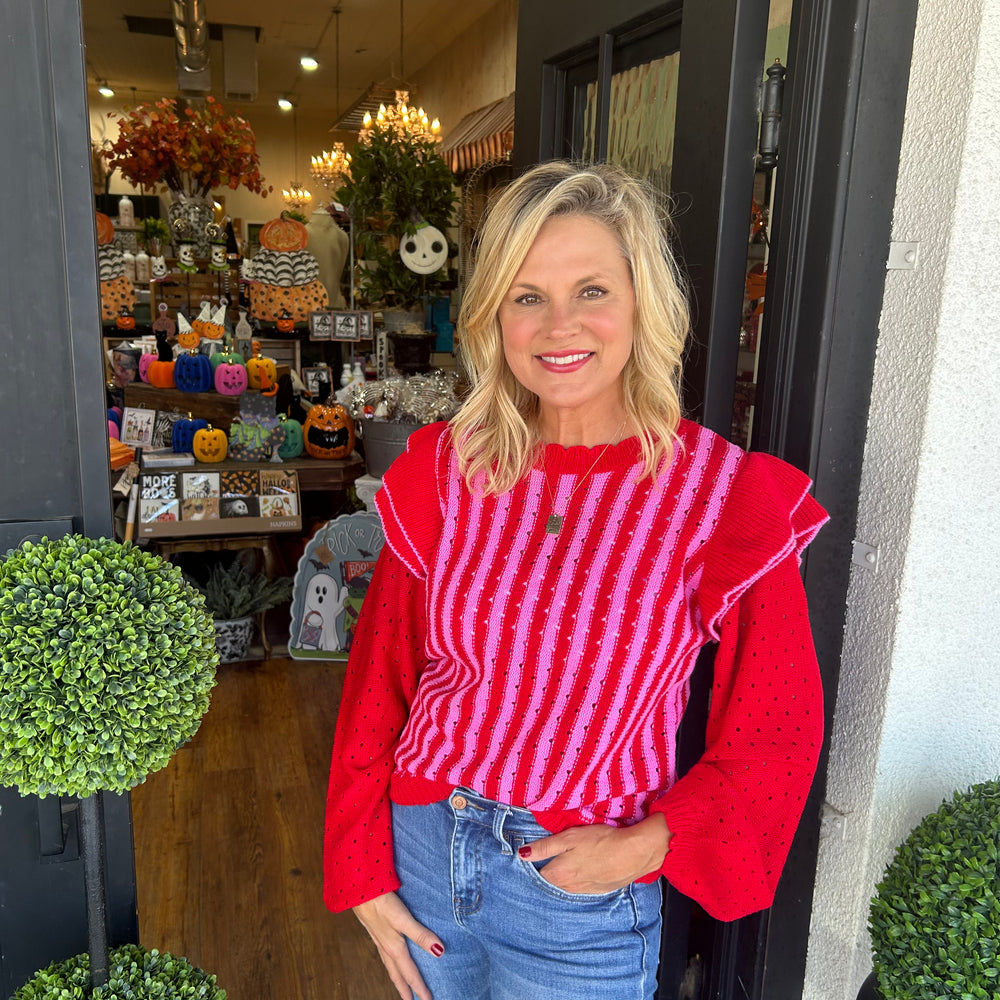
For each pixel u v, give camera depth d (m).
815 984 1.54
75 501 1.30
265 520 3.71
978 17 1.16
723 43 1.35
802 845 1.51
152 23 10.15
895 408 1.33
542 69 1.90
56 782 0.98
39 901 1.35
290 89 13.55
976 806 1.23
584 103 1.88
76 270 1.22
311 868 2.42
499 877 1.07
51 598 1.01
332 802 1.20
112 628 1.01
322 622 3.74
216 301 7.00
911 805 1.43
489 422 1.13
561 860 1.03
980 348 1.27
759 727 1.02
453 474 1.14
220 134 6.15
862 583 1.40
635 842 1.01
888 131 1.28
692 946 1.69
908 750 1.40
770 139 1.37
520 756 1.06
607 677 1.03
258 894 2.31
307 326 5.61
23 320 1.23
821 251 1.30
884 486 1.35
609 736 1.04
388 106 7.57
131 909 1.40
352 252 5.26
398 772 1.18
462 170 7.77
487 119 7.96
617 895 1.07
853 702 1.43
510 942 1.08
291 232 5.55
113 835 1.36
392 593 1.21
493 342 1.11
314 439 4.04
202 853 2.47
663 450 1.06
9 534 1.27
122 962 1.24
